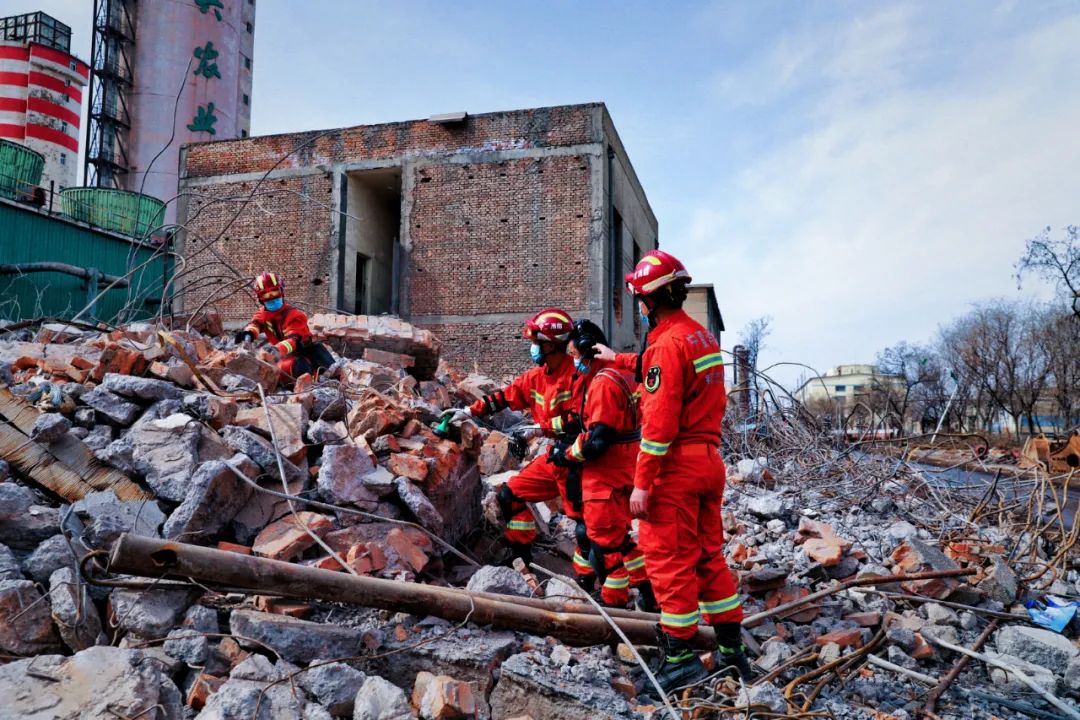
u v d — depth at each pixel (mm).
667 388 3133
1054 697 3229
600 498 3846
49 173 49000
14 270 17297
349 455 4145
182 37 43500
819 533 5258
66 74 50344
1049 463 9258
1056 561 5207
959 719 3252
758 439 9406
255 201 20344
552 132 18609
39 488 3723
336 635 3039
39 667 2479
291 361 6746
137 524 3447
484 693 3021
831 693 3479
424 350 9328
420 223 19203
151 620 2943
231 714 2469
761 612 4180
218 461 3682
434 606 3184
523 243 18531
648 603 4012
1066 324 33000
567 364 4219
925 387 35406
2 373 4785
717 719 3002
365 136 19828
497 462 5672
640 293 3355
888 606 4496
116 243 21250
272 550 3525
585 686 2965
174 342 5207
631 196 23000
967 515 6695
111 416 4320
